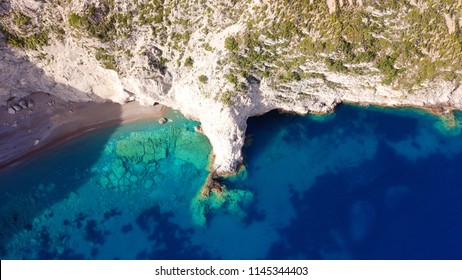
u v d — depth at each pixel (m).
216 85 44.53
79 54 43.94
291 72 45.31
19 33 42.31
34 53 43.97
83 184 46.84
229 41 42.56
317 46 43.44
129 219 45.94
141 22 41.94
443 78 46.88
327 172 48.22
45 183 46.59
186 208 46.25
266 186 47.38
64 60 44.66
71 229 45.31
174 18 42.19
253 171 47.88
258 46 43.03
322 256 44.38
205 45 43.53
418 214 46.00
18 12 41.06
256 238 45.19
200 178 47.41
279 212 46.31
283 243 44.97
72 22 41.00
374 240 44.91
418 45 44.66
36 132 47.78
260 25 42.06
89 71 45.59
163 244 45.00
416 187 47.28
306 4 41.44
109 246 44.88
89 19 40.88
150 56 44.12
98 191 46.72
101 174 47.28
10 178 46.44
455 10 43.25
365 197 46.94
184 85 46.03
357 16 42.78
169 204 46.47
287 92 47.31
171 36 43.22
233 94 44.62
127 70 44.91
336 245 44.81
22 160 47.16
